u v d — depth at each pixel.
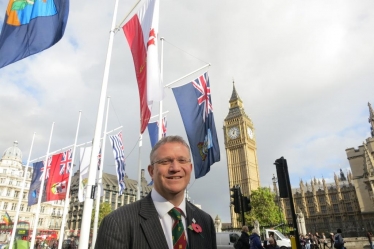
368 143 72.50
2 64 7.99
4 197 80.31
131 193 114.00
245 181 111.75
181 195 2.81
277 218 74.50
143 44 10.06
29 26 8.54
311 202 116.75
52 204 92.50
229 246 22.12
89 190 8.21
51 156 21.67
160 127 14.84
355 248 36.06
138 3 11.01
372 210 74.19
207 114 14.27
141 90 9.93
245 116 127.19
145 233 2.43
